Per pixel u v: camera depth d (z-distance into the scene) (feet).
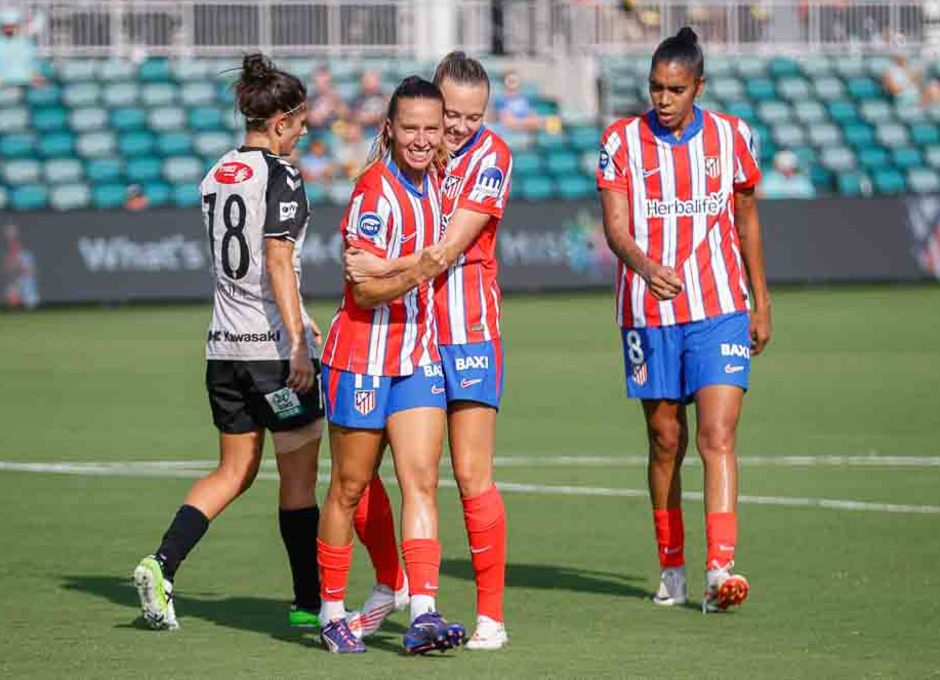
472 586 90.33
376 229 71.10
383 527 77.77
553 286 310.45
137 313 279.69
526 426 158.51
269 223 77.92
